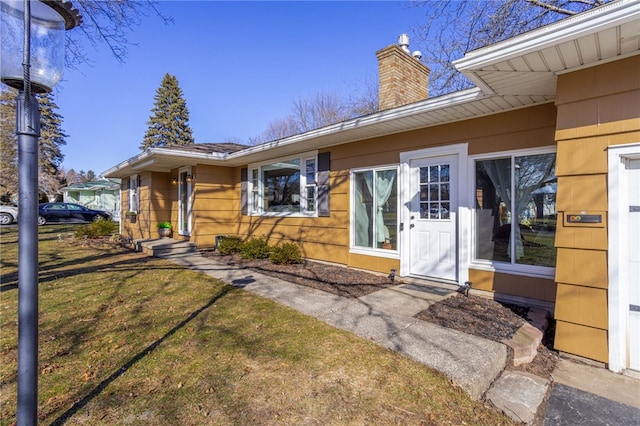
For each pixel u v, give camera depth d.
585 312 3.11
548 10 6.92
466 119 4.89
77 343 3.25
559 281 3.27
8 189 17.55
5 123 15.68
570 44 2.70
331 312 4.08
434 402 2.37
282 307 4.29
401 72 6.66
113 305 4.43
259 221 9.00
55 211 20.39
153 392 2.43
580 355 3.14
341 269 6.64
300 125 25.30
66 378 2.61
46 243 11.02
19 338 1.68
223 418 2.14
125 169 11.20
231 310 4.20
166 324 3.74
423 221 5.53
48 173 25.44
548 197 4.20
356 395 2.42
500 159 4.62
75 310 4.23
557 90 3.27
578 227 3.14
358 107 20.30
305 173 7.76
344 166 6.78
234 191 10.09
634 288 2.96
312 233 7.51
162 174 11.18
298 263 7.35
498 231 4.64
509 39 2.87
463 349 3.01
